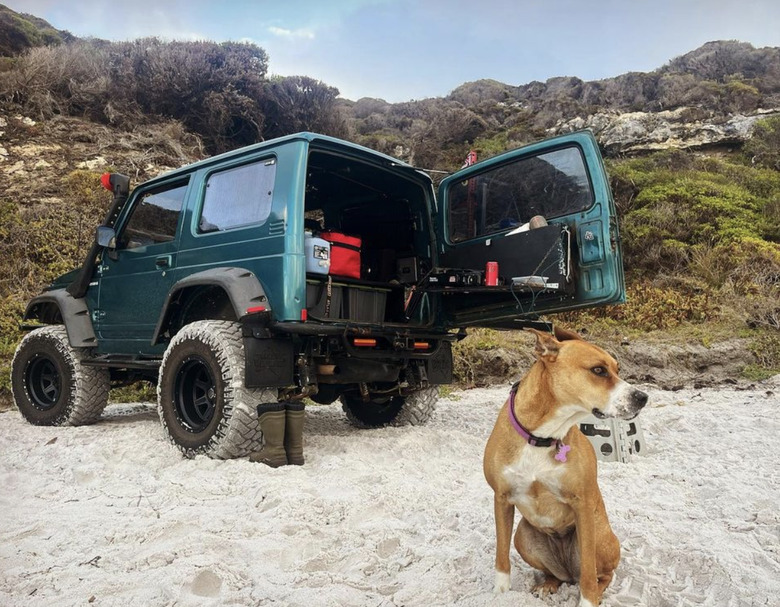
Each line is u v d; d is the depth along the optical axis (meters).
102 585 2.62
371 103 33.06
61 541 3.15
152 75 16.61
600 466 4.76
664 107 23.17
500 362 10.48
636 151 20.03
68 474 4.45
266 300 4.64
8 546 3.08
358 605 2.54
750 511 3.71
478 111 25.84
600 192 4.77
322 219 6.76
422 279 5.39
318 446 5.22
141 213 6.00
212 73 17.14
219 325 4.79
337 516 3.53
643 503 3.88
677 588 2.73
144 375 6.70
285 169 4.79
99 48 17.69
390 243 6.23
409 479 4.27
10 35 18.94
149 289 5.66
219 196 5.31
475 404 8.22
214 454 4.60
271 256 4.69
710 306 12.13
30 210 11.59
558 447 2.40
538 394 2.45
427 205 5.90
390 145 22.97
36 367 6.48
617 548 2.55
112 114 15.23
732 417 6.87
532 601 2.46
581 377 2.37
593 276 4.78
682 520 3.57
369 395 5.91
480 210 5.62
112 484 4.21
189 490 3.95
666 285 13.07
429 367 5.92
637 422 5.31
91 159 13.55
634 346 10.94
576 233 4.86
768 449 5.40
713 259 13.48
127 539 3.17
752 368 10.26
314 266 4.77
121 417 6.88
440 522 3.51
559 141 5.05
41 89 14.99
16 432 5.90
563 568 2.64
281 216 4.69
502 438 2.54
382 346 5.44
